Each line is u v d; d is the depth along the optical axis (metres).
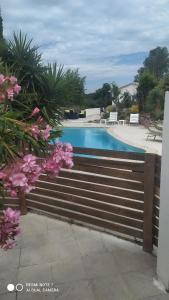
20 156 2.30
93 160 4.56
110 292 3.33
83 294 3.30
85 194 4.75
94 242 4.37
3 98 2.53
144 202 4.04
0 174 2.15
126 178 4.28
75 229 4.76
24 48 3.67
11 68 3.46
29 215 5.32
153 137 19.27
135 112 35.97
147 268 3.74
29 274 3.65
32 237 4.51
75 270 3.72
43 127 2.65
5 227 2.44
